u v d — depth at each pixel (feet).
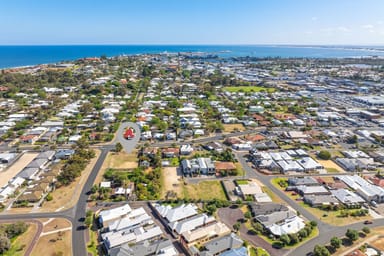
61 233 236.84
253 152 411.13
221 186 323.37
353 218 264.31
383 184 319.68
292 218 257.34
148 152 398.42
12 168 358.43
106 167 361.92
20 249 217.15
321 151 406.00
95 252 216.54
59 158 386.52
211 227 241.96
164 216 258.78
